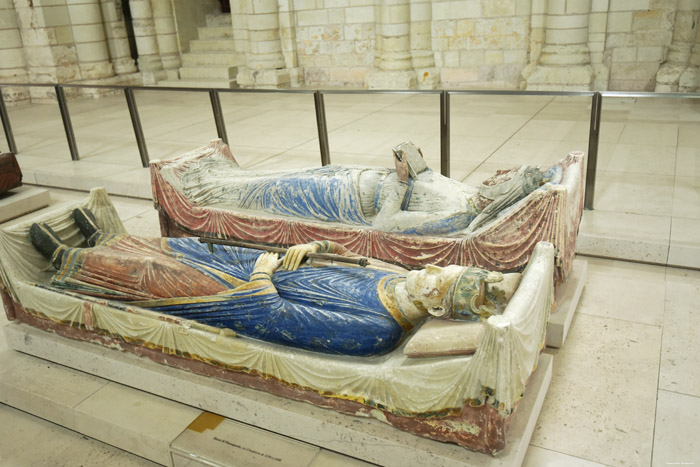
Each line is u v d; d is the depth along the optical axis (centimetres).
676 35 798
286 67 1093
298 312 272
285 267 290
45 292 336
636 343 344
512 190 347
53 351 344
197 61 1204
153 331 304
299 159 668
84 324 328
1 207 602
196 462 276
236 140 756
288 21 1053
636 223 458
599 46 846
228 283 298
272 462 269
